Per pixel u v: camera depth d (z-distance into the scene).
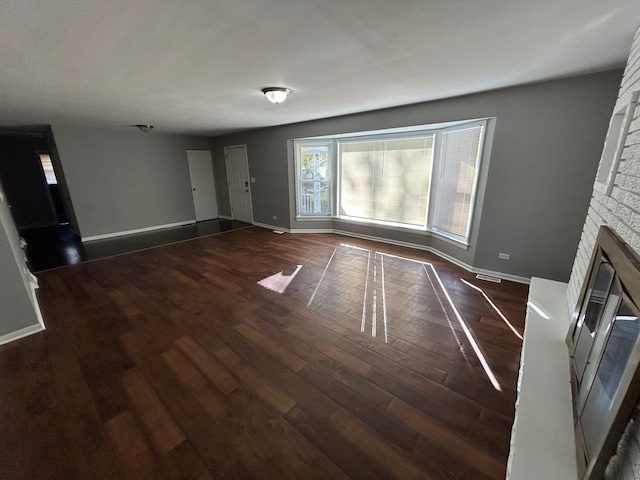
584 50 1.93
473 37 1.72
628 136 1.34
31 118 4.15
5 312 2.26
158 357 2.08
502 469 1.29
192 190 7.00
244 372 1.92
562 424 1.13
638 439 0.70
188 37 1.66
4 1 1.24
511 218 3.15
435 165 4.14
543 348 1.57
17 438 1.47
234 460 1.35
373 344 2.21
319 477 1.27
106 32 1.58
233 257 4.36
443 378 1.85
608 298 1.11
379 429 1.50
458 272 3.57
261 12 1.41
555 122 2.71
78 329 2.45
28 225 6.62
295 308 2.77
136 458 1.36
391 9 1.40
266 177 6.06
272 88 2.74
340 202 5.51
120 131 5.65
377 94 3.08
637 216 1.05
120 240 5.49
